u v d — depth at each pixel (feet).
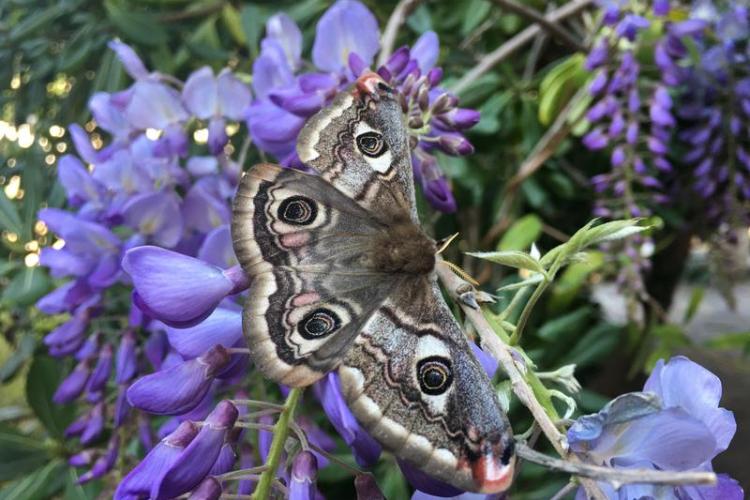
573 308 1.28
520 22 1.24
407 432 0.54
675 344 1.14
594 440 0.54
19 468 0.97
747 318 2.96
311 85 0.75
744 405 1.80
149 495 0.57
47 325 1.22
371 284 0.59
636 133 1.11
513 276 1.11
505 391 0.58
